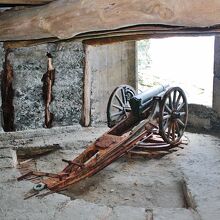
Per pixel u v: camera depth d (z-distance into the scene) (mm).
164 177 4574
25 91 5941
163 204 3982
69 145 5551
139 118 5148
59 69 6043
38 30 2285
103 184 4461
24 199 3643
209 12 1394
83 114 6383
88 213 3332
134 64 6684
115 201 4062
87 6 1872
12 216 3309
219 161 4883
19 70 5820
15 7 2502
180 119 5664
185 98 5406
